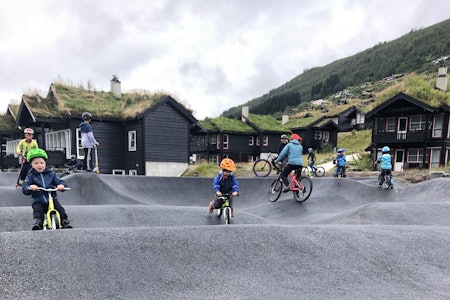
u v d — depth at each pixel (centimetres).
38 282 280
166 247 350
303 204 966
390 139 2470
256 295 286
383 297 293
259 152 3812
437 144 2328
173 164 2062
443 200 885
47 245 323
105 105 2036
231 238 379
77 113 1817
